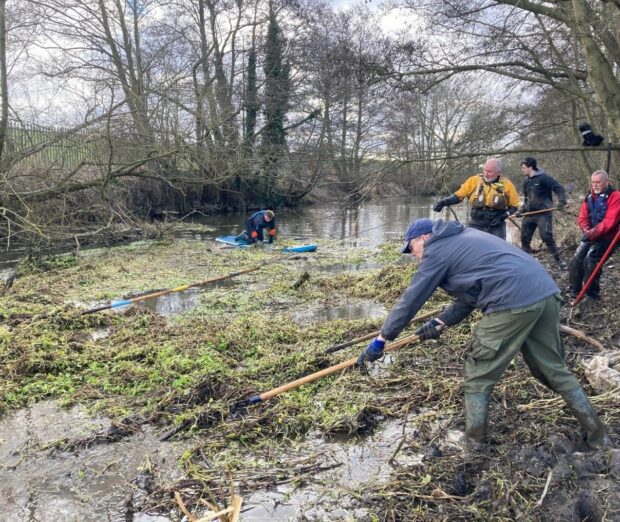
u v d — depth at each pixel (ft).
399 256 44.98
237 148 62.23
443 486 12.01
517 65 38.86
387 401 16.49
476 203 25.55
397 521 11.05
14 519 11.48
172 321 25.91
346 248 50.65
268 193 90.07
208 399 16.71
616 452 12.01
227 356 20.68
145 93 52.26
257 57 84.33
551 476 11.73
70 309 26.20
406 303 13.09
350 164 53.88
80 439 14.69
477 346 12.92
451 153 33.63
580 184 54.65
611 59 38.27
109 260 43.19
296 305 29.14
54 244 46.68
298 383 15.57
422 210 93.30
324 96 78.18
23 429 15.44
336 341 22.12
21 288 33.06
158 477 12.96
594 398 15.10
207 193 83.87
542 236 32.60
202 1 80.69
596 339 20.29
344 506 11.65
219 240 53.52
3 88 45.91
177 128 56.59
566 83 40.88
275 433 14.90
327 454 13.82
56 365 19.45
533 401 15.35
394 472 12.66
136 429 15.26
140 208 68.03
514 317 12.27
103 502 12.06
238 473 13.01
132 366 19.61
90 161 50.93
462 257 12.80
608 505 10.77
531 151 32.73
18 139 51.24
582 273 24.41
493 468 12.36
